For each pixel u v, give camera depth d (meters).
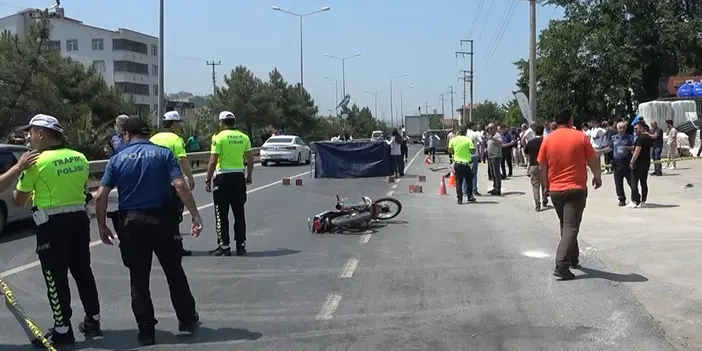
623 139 14.66
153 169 6.02
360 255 10.04
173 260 6.26
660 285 7.85
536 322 6.54
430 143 37.72
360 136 90.81
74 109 29.33
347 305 7.24
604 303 7.16
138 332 6.37
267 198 18.47
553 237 11.43
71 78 33.38
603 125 24.48
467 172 16.66
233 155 9.95
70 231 5.96
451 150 16.95
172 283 6.29
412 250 10.41
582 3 46.53
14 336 6.27
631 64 44.31
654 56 45.56
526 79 51.62
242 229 10.16
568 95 46.28
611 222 12.51
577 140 8.17
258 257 9.92
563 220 8.36
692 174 21.20
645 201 14.85
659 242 10.41
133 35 85.69
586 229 11.82
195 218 6.19
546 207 15.44
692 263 8.93
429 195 18.94
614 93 44.22
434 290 7.85
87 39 84.06
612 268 8.79
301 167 33.78
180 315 6.31
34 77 24.22
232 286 8.12
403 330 6.34
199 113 53.84
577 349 5.75
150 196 6.01
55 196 5.90
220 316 6.87
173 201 6.20
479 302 7.29
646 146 14.25
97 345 5.99
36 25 26.89
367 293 7.74
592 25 45.94
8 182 5.59
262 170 31.30
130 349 5.89
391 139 26.31
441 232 12.16
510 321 6.58
